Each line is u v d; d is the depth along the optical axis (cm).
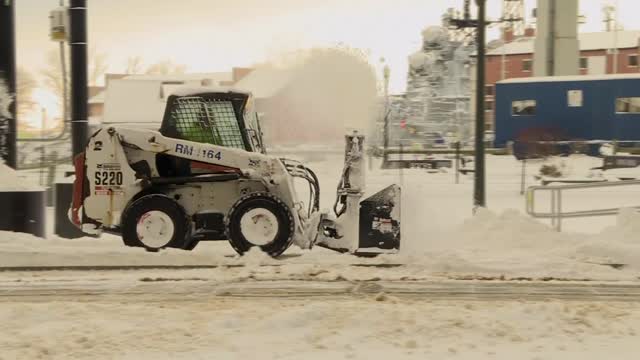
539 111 4166
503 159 3756
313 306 828
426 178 3117
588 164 3325
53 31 1568
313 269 1108
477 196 1705
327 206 2008
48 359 676
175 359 676
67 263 1159
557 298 966
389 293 980
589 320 807
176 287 1009
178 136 1224
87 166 1216
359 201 1234
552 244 1312
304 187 2414
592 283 1062
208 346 714
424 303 912
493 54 7581
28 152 3441
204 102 1230
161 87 5475
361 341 732
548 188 1490
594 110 4072
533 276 1108
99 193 1215
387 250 1230
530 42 7681
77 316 823
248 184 1230
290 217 1193
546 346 722
